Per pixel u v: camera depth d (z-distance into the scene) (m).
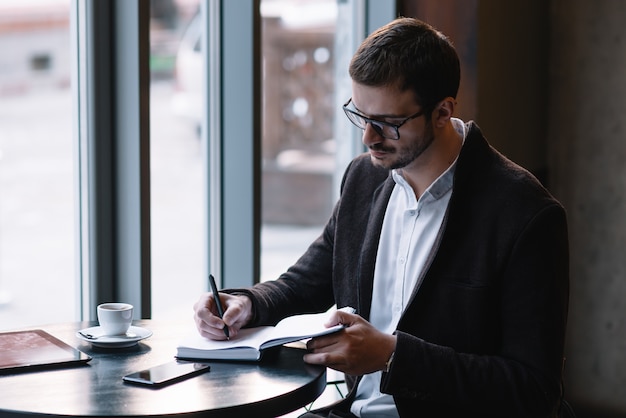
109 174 2.20
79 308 2.25
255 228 2.51
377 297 1.79
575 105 3.21
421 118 1.62
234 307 1.70
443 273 1.66
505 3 2.96
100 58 2.14
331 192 3.09
